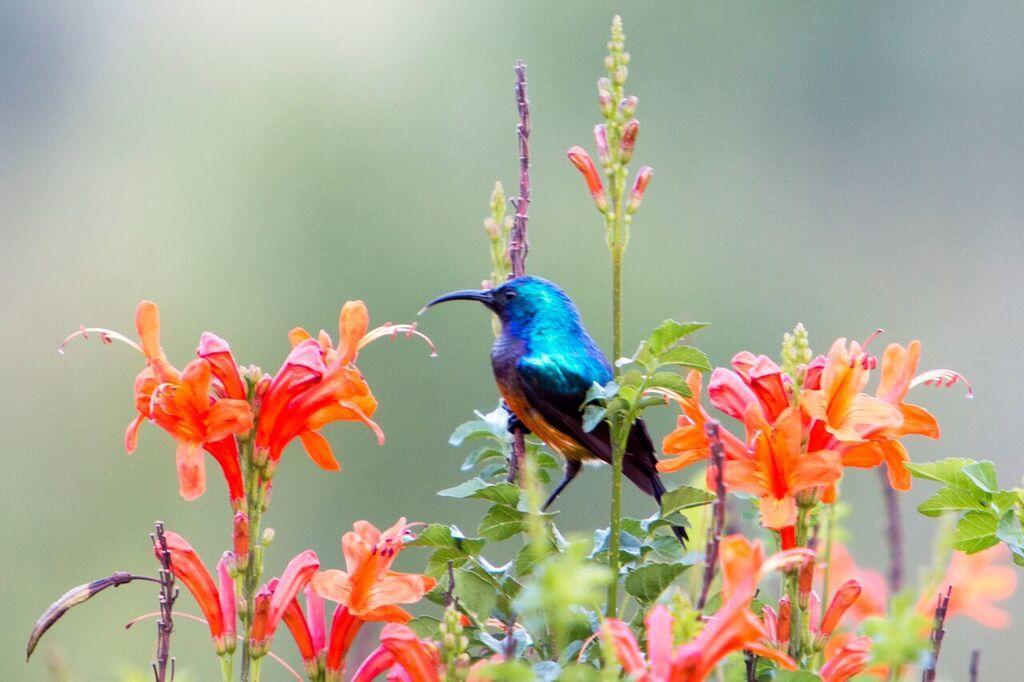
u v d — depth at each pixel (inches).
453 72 845.2
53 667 167.2
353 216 770.2
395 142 806.5
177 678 160.1
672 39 858.8
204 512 612.7
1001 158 826.2
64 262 777.6
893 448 181.2
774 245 788.6
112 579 165.9
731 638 131.4
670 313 746.2
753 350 744.3
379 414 631.8
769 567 133.3
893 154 829.2
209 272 764.0
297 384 182.2
